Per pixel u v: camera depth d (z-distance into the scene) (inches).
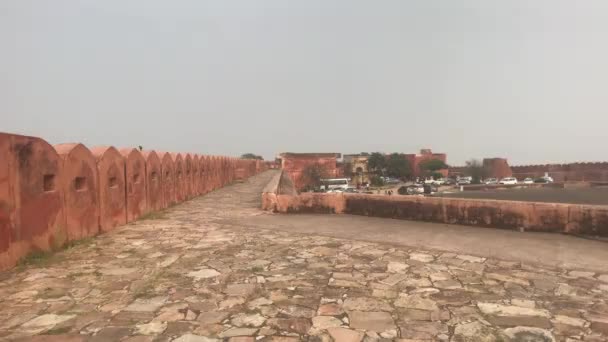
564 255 242.5
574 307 161.9
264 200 487.2
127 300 171.5
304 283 195.3
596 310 158.7
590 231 286.5
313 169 2554.1
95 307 163.2
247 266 227.5
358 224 368.5
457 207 350.6
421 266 224.8
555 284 191.0
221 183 953.5
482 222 336.2
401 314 155.6
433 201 366.0
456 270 215.8
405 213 386.0
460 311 158.2
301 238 309.3
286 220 401.4
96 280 200.2
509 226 321.7
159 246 281.4
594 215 284.7
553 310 158.7
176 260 241.4
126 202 383.2
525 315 153.9
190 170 652.7
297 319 150.9
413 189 2154.3
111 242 294.5
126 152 390.6
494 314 155.1
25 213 232.5
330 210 439.8
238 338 134.5
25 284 193.2
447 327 143.3
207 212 470.9
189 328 142.6
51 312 157.6
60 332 138.9
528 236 296.8
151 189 455.8
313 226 362.3
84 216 303.4
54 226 263.0
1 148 212.4
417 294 178.5
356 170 3026.6
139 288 187.8
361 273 212.1
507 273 209.5
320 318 151.9
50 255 250.8
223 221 398.9
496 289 184.5
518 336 135.8
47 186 259.3
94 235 319.0
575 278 200.2
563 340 132.5
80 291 183.3
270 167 2802.7
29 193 236.2
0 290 184.1
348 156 3221.0
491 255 246.7
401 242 288.7
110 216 347.9
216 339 133.8
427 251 260.7
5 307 162.9
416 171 3193.9
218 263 234.2
